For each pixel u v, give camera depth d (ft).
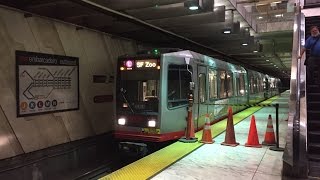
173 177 19.89
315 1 38.91
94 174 32.68
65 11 30.60
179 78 32.37
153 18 34.53
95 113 38.83
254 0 37.88
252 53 72.84
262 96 90.48
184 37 49.37
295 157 18.57
